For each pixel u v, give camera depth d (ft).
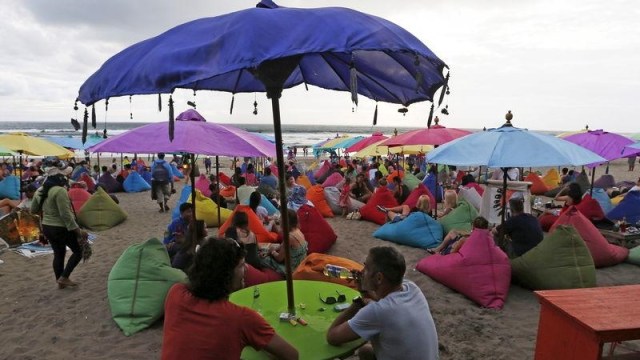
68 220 17.42
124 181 51.80
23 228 24.81
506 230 19.03
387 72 9.96
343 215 34.78
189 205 19.65
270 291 10.68
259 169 71.26
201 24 6.53
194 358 6.36
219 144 14.38
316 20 5.86
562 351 9.15
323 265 15.90
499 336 13.89
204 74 5.39
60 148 36.50
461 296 17.02
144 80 5.68
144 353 13.00
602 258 20.13
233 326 6.52
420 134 26.43
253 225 21.09
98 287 18.29
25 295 17.48
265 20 5.86
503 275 16.60
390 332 7.27
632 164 82.53
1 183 41.57
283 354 6.86
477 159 14.92
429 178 40.98
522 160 14.33
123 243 26.68
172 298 6.88
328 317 9.24
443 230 24.85
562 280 16.39
